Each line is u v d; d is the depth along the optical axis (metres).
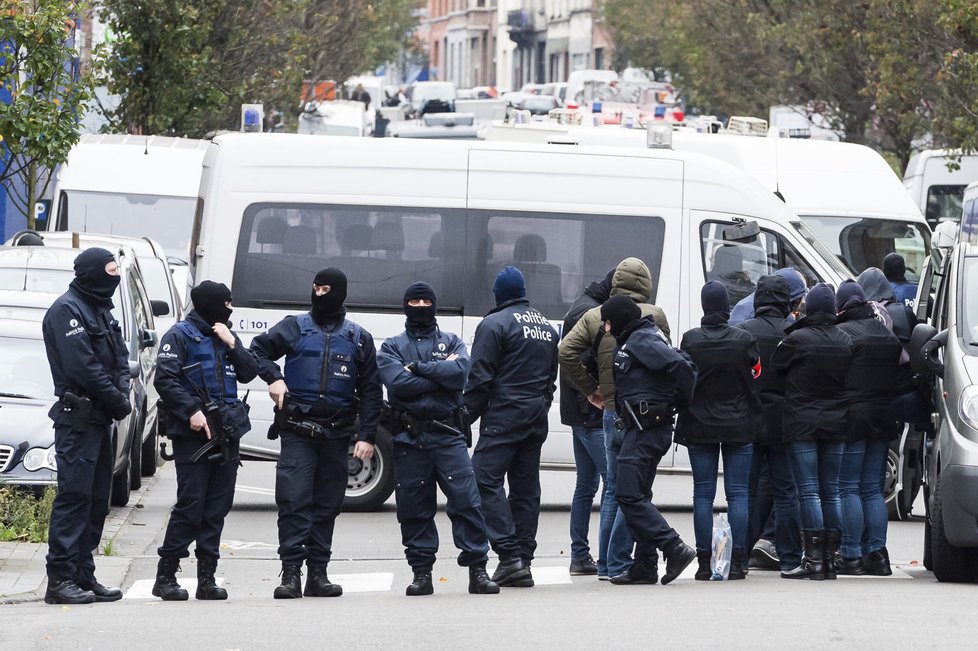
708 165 43.44
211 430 29.36
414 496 30.20
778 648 23.73
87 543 29.61
